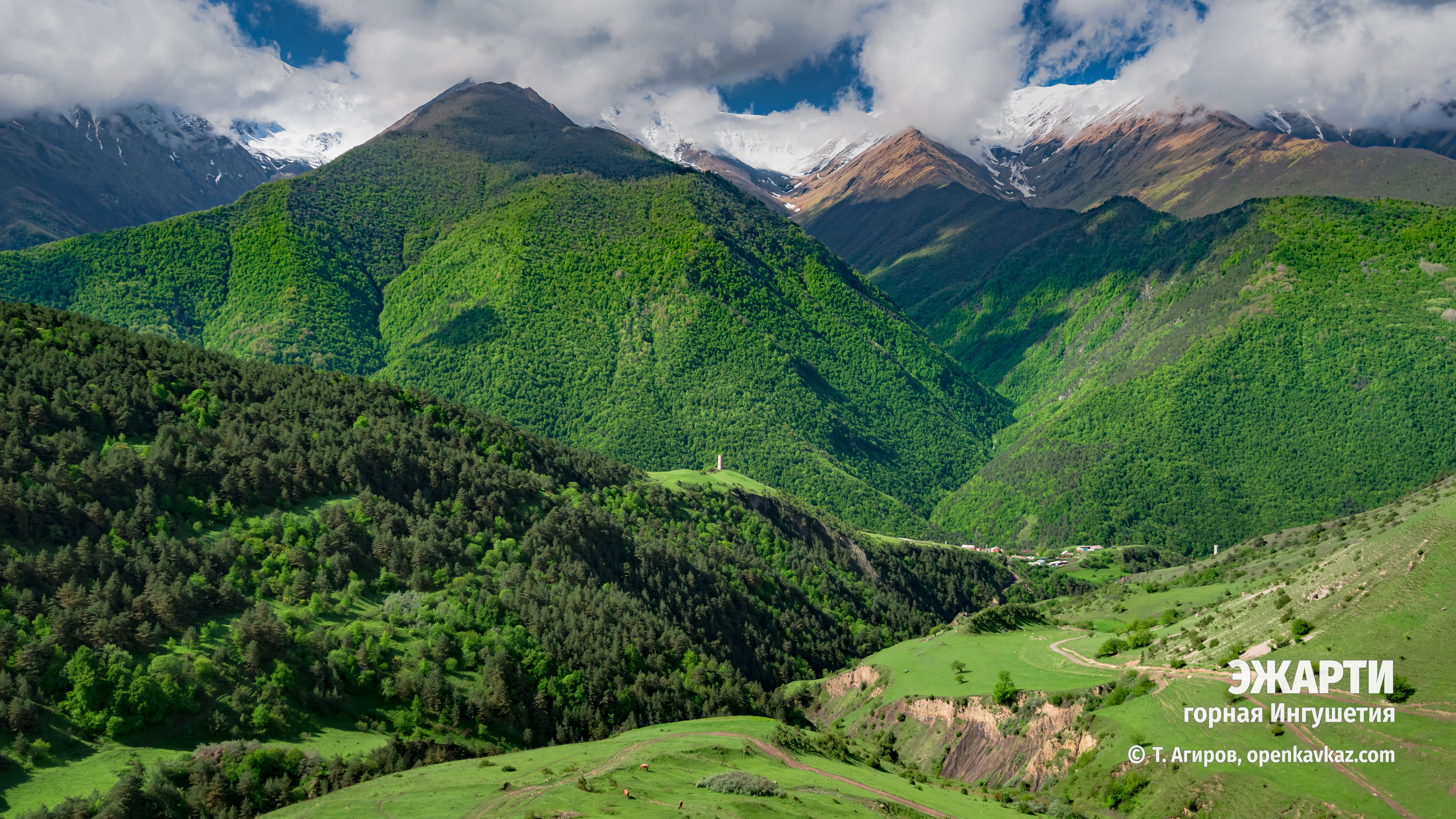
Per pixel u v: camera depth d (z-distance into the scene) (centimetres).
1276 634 15162
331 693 15112
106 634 14262
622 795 10669
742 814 10094
